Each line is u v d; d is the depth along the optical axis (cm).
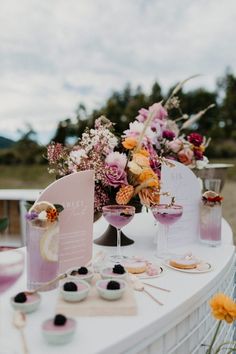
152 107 160
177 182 140
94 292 88
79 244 112
